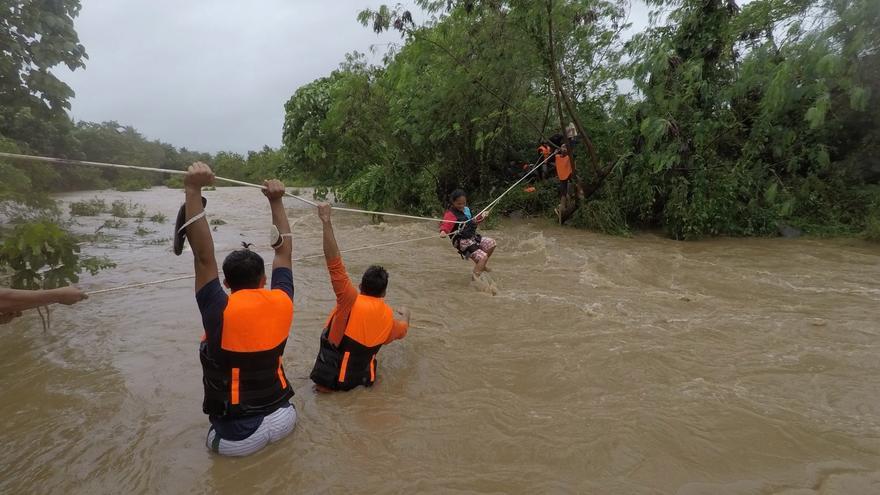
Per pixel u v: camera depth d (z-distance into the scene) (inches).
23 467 121.0
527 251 375.9
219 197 750.5
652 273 313.4
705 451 128.0
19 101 321.1
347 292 154.8
